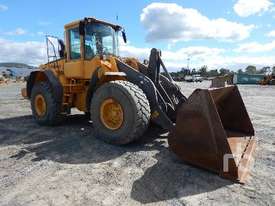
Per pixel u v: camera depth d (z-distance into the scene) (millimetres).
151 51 5367
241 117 4785
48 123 6770
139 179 3512
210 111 3539
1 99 14375
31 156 4477
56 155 4508
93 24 6289
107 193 3150
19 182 3467
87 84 6199
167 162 4074
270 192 3143
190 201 2957
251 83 44938
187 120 3771
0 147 5027
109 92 4941
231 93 4777
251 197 3029
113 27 6754
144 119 4684
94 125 5250
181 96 5371
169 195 3094
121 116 4809
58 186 3340
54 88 6480
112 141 4953
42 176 3646
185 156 3854
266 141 5293
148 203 2928
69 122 7324
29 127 6770
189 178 3510
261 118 8141
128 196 3078
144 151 4621
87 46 6164
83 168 3916
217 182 3391
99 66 5574
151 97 4910
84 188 3281
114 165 4012
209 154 3596
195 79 50188
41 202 2959
